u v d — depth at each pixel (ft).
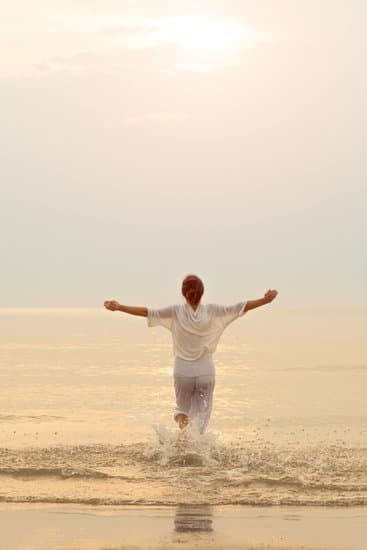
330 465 25.36
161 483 23.13
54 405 48.47
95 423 39.45
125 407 47.55
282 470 24.75
